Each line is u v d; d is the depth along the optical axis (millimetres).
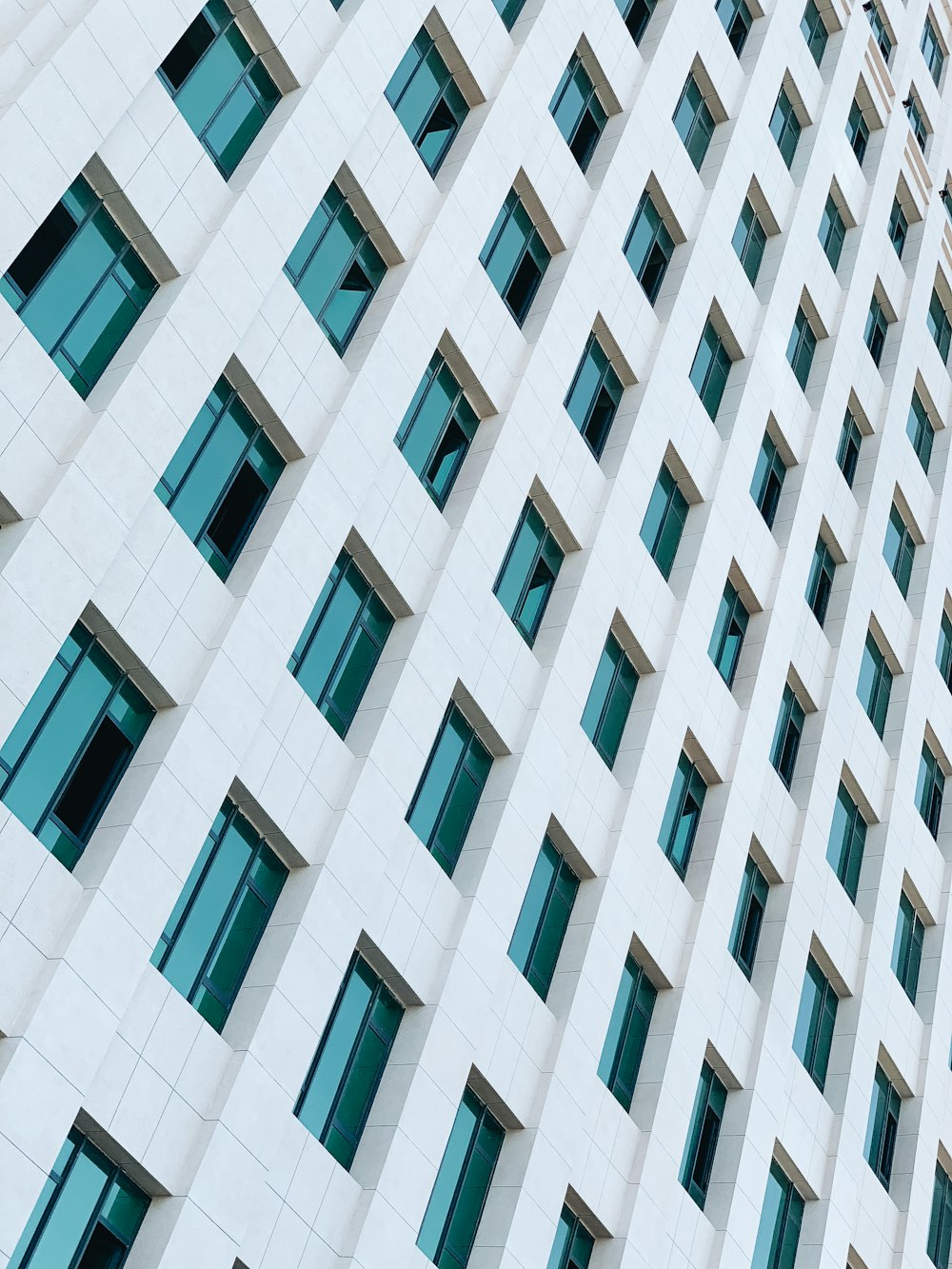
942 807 51625
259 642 27797
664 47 42812
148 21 27766
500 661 33219
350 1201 27281
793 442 46031
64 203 26938
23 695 24016
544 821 33219
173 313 27406
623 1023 35031
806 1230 39000
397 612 31750
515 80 36875
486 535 33469
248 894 27547
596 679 36688
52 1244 23438
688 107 45000
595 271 38375
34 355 25234
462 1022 30000
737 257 45500
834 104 51688
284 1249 25859
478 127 35844
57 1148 22969
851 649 46562
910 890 47844
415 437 33250
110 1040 24016
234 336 28547
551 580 36062
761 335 44594
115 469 25859
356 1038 28797
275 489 29656
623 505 37562
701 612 39625
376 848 29156
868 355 51625
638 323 39938
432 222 33844
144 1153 24266
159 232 27844
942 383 56438
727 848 38531
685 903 37000
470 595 32719
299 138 30672
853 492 49781
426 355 32906
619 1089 34438
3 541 24609
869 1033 42938
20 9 26922
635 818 35688
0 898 23250
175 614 26750
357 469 30578
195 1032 25469
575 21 39469
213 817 26391
